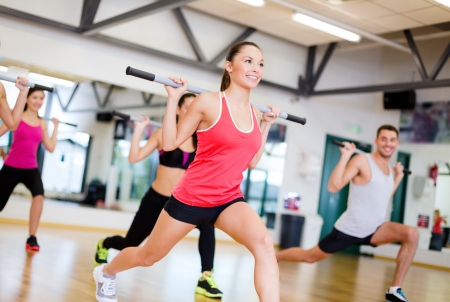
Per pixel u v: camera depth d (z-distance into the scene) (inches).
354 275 249.3
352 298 171.5
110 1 305.4
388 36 366.9
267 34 373.4
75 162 315.0
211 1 303.3
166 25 327.6
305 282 198.2
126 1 311.3
